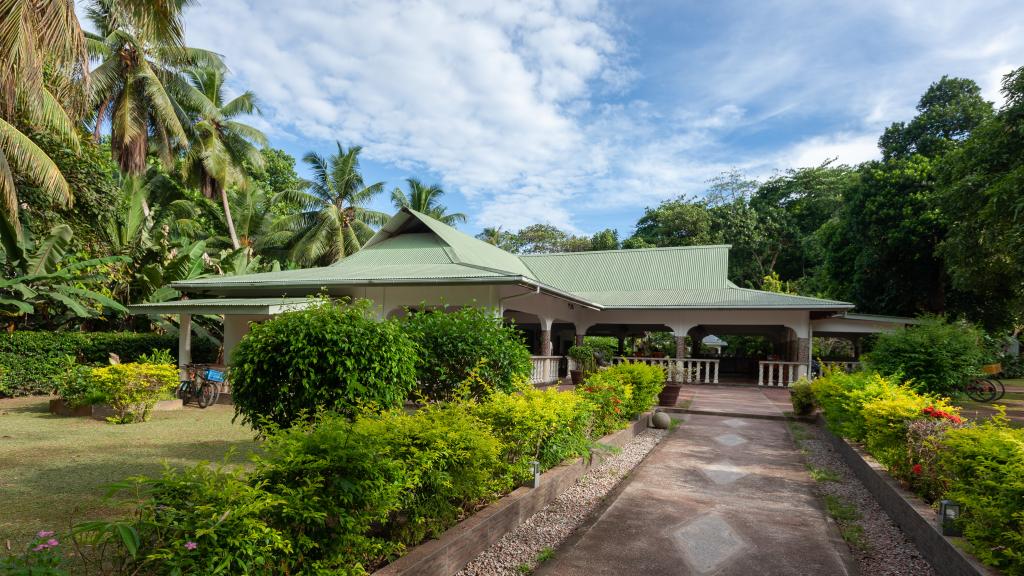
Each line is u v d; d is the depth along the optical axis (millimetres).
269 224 31594
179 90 23016
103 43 20203
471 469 3924
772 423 11211
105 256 16500
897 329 10219
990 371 16203
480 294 14055
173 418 9984
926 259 24250
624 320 20766
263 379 5199
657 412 10508
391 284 13367
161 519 2203
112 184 16297
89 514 4449
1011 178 13727
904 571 3846
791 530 4699
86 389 9883
